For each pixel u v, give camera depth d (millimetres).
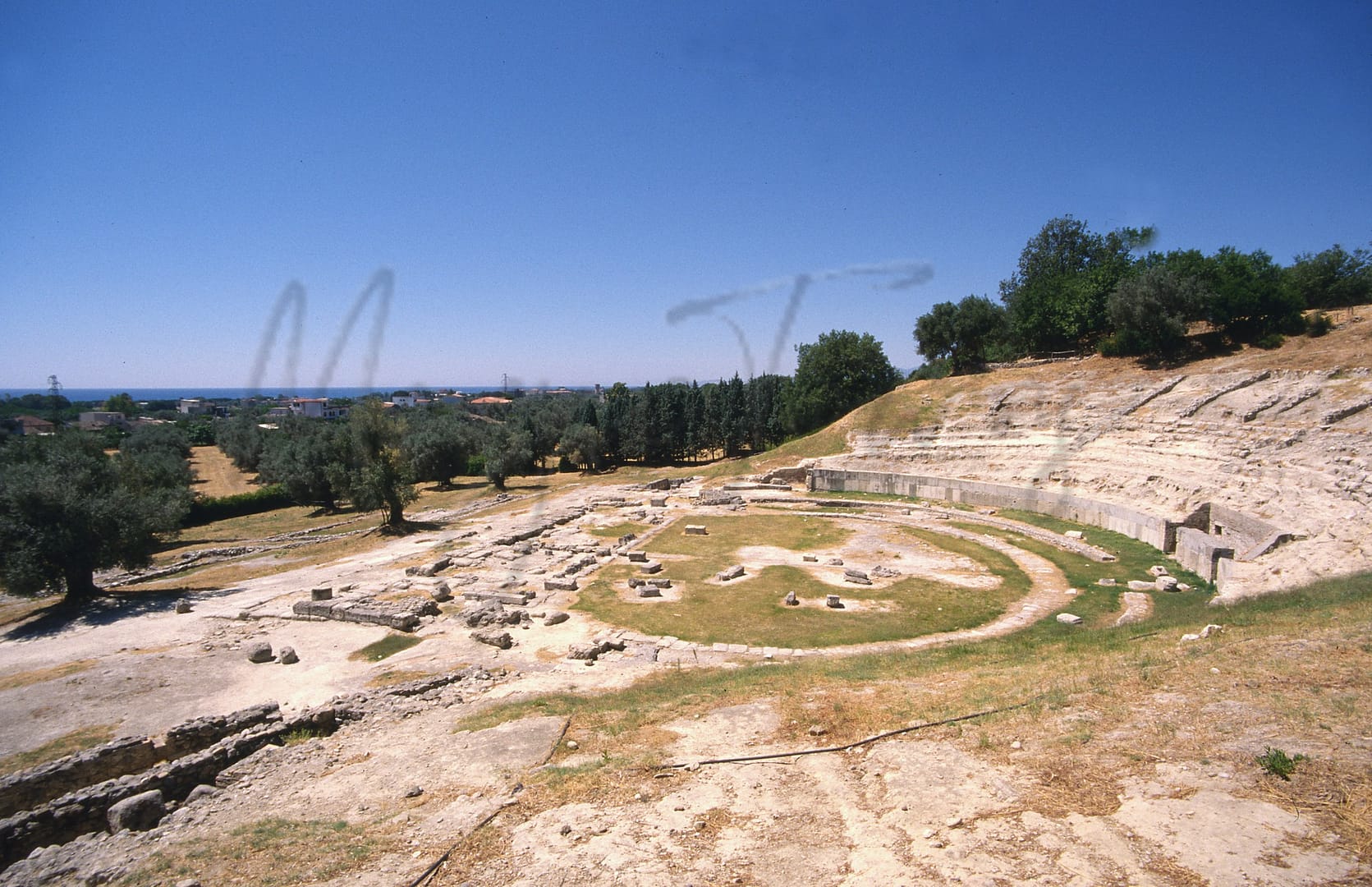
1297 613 14703
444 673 18891
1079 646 16125
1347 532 21609
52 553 26750
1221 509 29562
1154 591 25266
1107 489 39469
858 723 12289
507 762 12375
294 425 69375
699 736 12531
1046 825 7980
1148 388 46312
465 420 76500
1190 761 8781
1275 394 36188
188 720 15867
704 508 48656
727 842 8711
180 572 35594
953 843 7926
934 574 29719
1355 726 8852
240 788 12258
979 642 20047
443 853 8977
